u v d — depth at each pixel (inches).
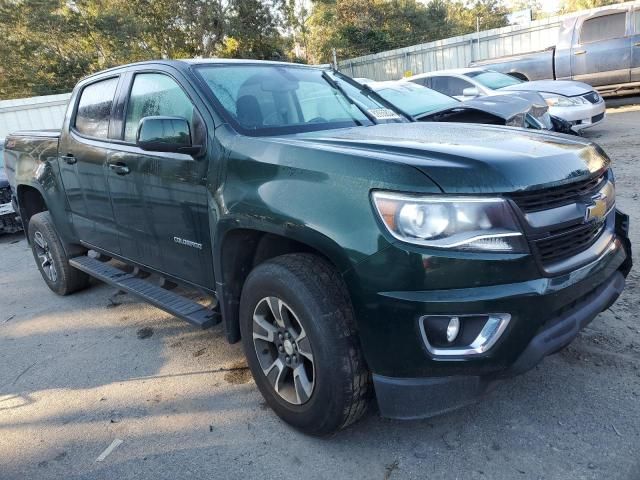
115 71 149.6
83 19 1008.2
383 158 86.2
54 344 156.7
